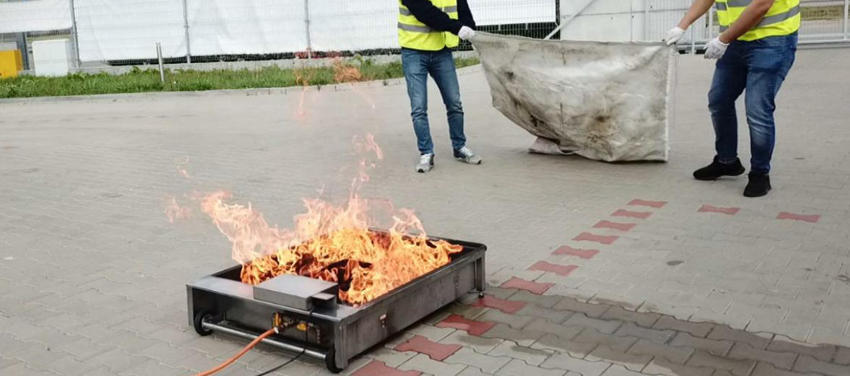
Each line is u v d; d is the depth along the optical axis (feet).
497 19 63.72
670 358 11.78
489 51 25.31
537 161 26.76
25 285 16.22
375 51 67.05
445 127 35.76
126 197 24.21
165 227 20.47
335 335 11.44
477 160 26.68
